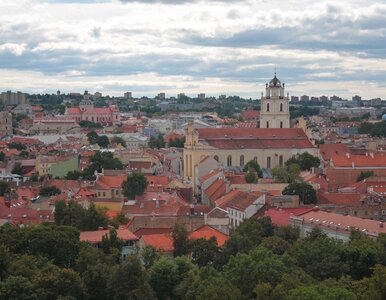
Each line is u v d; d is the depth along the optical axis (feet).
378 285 623.77
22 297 631.97
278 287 597.93
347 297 578.66
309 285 617.62
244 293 643.45
